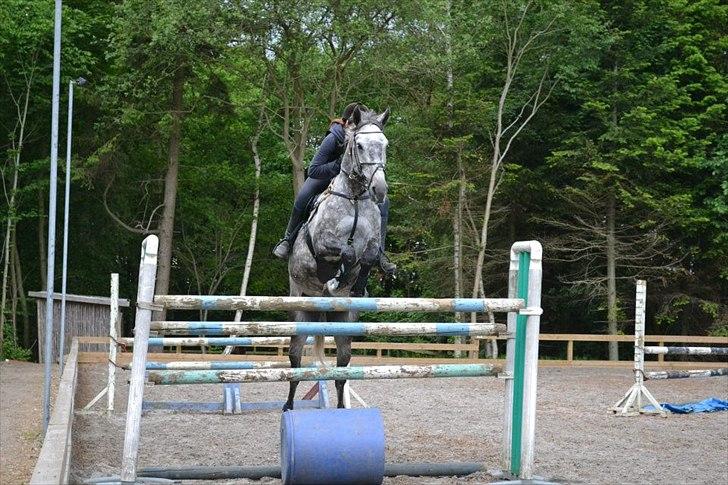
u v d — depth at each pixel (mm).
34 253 30156
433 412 12047
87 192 28891
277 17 23719
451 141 26344
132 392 6047
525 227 30172
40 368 20734
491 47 27703
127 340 10906
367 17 24094
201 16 23578
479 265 26750
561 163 27141
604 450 8820
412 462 7719
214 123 30047
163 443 8664
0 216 26766
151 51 25344
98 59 28172
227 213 31484
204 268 32875
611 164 26609
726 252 27469
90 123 28250
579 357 30609
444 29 25281
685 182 28656
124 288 33281
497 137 26672
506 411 7105
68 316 22797
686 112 28891
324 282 7891
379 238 7621
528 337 6918
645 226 26406
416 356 29531
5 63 26125
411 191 28109
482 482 6750
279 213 32125
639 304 12148
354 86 26453
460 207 27047
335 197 7477
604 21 27406
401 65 24938
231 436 9188
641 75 28156
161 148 30312
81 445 8352
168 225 27391
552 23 25797
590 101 26875
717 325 27219
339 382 8133
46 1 25531
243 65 27297
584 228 27078
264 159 32969
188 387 15406
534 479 6801
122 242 30516
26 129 27672
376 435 6062
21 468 8562
